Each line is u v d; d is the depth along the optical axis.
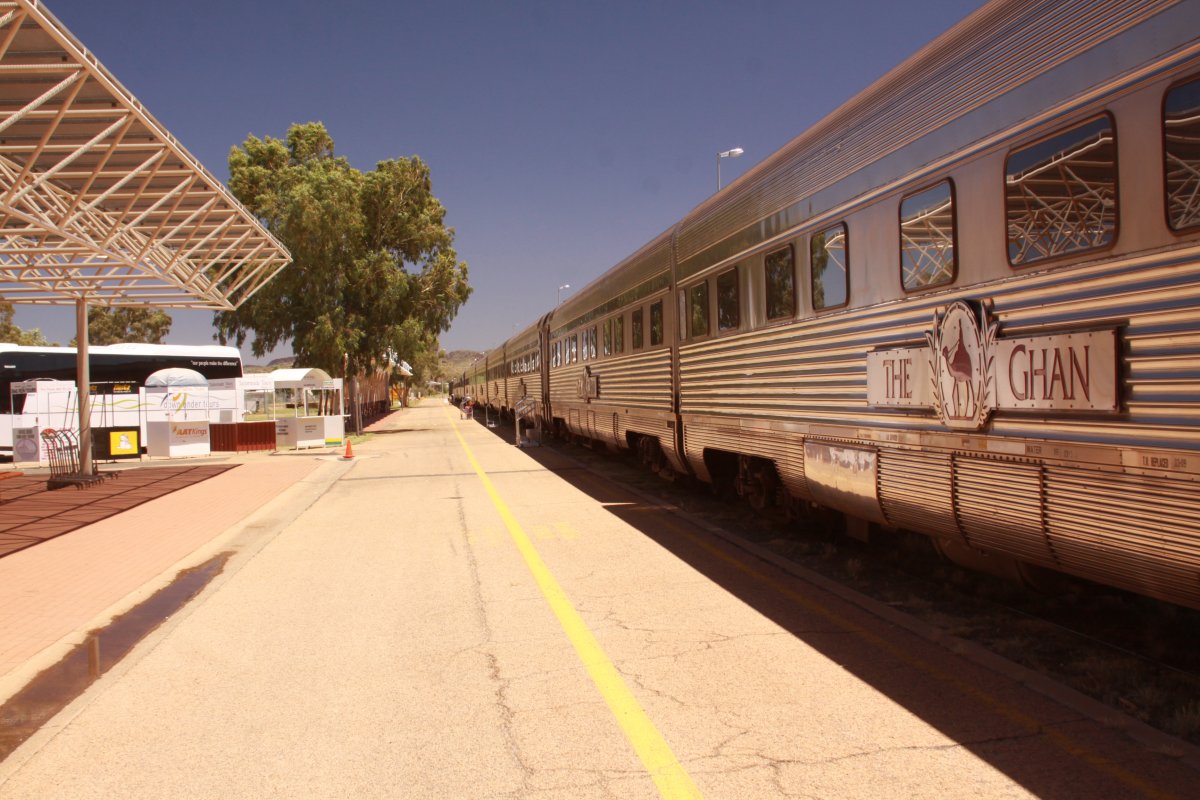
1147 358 3.28
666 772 3.21
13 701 4.21
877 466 5.37
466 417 43.72
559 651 4.76
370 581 6.74
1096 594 5.42
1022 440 3.99
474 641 5.01
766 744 3.43
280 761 3.42
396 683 4.32
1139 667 4.16
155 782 3.26
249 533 9.27
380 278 30.03
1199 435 3.05
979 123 4.34
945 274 4.62
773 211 6.92
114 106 7.99
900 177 5.07
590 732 3.62
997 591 5.69
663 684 4.17
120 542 8.68
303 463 18.27
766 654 4.58
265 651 4.94
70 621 5.70
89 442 14.23
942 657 4.45
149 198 10.70
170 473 16.20
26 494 12.90
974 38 4.40
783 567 6.71
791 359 6.62
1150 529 3.29
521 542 8.15
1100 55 3.54
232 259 13.52
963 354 4.43
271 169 30.45
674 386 9.79
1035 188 3.93
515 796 3.06
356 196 29.22
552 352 19.78
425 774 3.27
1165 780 3.00
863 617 5.25
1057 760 3.18
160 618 5.77
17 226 10.54
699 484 11.58
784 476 6.89
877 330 5.34
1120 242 3.42
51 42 6.61
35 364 25.22
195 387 24.53
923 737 3.44
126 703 4.13
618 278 12.53
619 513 9.76
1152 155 3.27
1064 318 3.74
